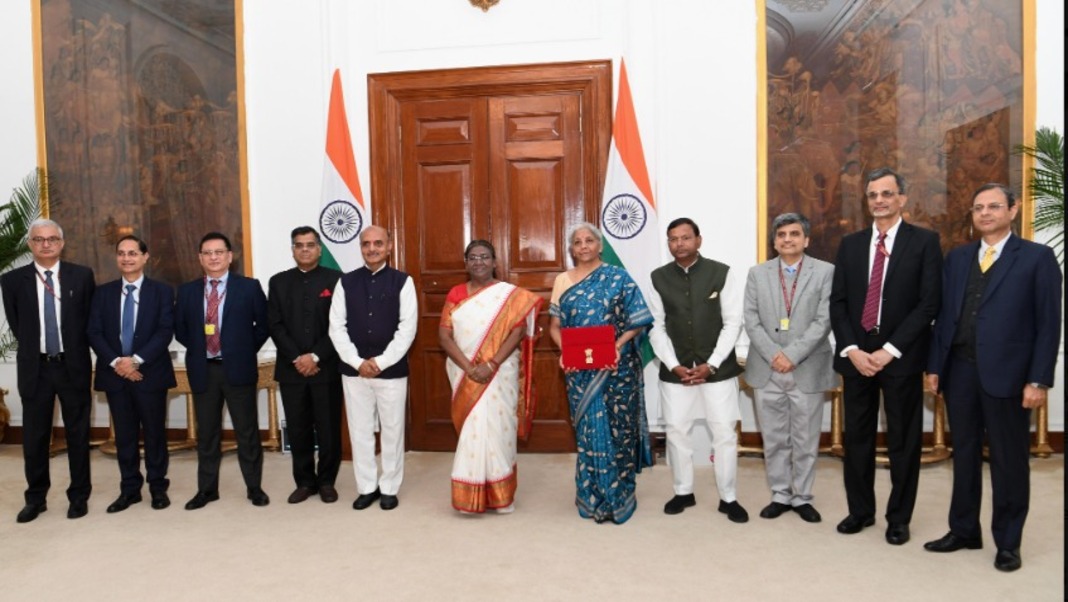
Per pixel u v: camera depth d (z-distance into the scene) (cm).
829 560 308
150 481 393
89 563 317
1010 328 287
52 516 384
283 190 531
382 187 525
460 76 517
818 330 341
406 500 405
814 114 498
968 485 309
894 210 317
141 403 388
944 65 489
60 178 560
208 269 393
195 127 545
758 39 494
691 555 317
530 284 520
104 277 559
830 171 498
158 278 554
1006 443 292
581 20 507
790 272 355
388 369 385
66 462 507
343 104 502
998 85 486
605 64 506
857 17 494
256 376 401
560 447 517
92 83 554
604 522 360
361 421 390
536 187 518
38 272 378
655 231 482
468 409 371
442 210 525
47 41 557
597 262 371
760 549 322
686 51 499
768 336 355
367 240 384
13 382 566
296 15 525
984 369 291
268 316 400
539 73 511
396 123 526
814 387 350
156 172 551
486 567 306
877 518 362
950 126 489
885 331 317
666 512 374
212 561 318
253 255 535
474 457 368
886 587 281
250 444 399
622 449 362
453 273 525
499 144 519
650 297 380
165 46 546
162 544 339
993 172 488
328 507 393
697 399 374
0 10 558
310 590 286
